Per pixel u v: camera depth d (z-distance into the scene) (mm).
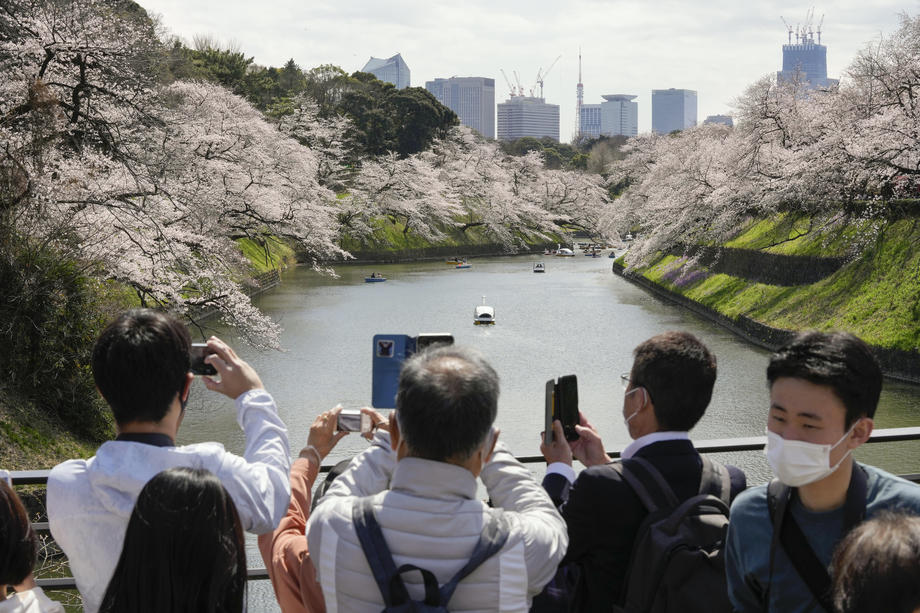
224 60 65312
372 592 1557
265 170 35250
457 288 48062
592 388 23188
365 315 37031
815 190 25562
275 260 53125
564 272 59125
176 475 1499
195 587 1454
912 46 23766
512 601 1565
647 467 2006
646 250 36719
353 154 79188
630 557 1949
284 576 1830
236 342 29000
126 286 17719
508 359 27453
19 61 16516
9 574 1642
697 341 2117
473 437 1595
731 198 30609
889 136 22031
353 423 2166
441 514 1570
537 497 1775
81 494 1729
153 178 16672
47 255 13281
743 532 1715
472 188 77688
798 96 34656
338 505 1635
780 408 1636
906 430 2768
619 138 126312
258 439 1890
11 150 13883
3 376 12117
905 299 21516
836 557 1279
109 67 17281
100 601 1729
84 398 13219
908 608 1149
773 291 29969
